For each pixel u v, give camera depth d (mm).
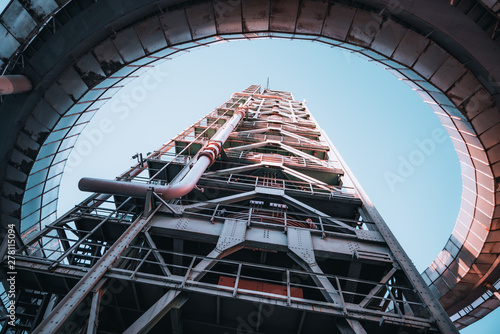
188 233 8828
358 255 8305
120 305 7523
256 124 22828
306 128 23422
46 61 14641
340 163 15836
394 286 7309
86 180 9164
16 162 16391
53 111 15945
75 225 10219
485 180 18844
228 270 10242
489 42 13477
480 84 14641
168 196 9328
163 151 15320
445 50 14375
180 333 7328
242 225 9258
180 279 6789
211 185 12438
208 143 13703
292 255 8508
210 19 15133
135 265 8398
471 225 22422
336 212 12414
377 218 10250
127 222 9578
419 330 6270
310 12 14789
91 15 14180
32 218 19500
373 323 6551
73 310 5527
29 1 13523
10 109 15312
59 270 7082
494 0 12367
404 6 13422
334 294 6957
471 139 17375
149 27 15062
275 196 11891
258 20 15281
